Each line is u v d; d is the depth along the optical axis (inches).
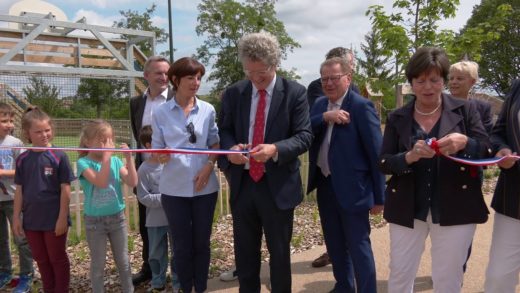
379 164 103.4
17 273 173.0
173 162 129.2
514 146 98.7
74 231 225.0
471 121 98.1
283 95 115.9
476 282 152.6
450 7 289.9
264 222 117.9
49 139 137.6
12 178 158.6
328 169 130.1
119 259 140.3
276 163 114.1
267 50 108.4
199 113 134.4
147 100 159.9
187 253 132.5
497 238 102.9
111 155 140.5
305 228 233.3
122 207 140.4
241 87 121.7
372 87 325.4
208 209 133.3
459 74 143.6
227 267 177.5
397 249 102.7
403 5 301.1
